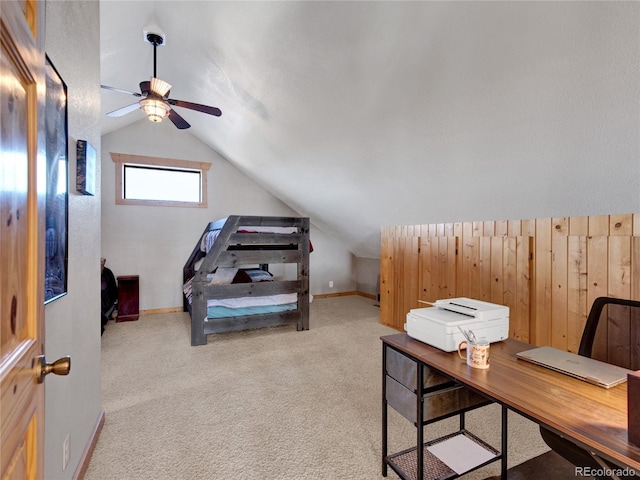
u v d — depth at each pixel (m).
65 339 1.34
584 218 2.29
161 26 2.57
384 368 1.58
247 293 3.71
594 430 0.82
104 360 3.05
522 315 2.70
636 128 1.58
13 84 0.60
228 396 2.37
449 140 2.36
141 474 1.58
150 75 3.43
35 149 0.72
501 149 2.17
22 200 0.67
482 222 3.04
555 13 1.38
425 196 3.18
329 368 2.88
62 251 1.28
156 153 4.97
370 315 4.87
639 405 0.75
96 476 1.56
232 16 2.27
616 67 1.42
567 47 1.46
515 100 1.82
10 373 0.58
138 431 1.93
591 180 2.00
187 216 5.19
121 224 4.76
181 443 1.82
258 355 3.20
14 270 0.62
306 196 4.95
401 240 4.06
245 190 5.64
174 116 3.04
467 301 1.69
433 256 3.59
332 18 1.94
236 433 1.92
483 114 2.01
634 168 1.77
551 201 2.34
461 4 1.54
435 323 1.42
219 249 3.59
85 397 1.64
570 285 2.38
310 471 1.61
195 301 3.49
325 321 4.50
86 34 1.65
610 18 1.29
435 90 2.05
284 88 2.82
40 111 0.76
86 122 1.66
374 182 3.48
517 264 2.74
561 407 0.93
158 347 3.41
